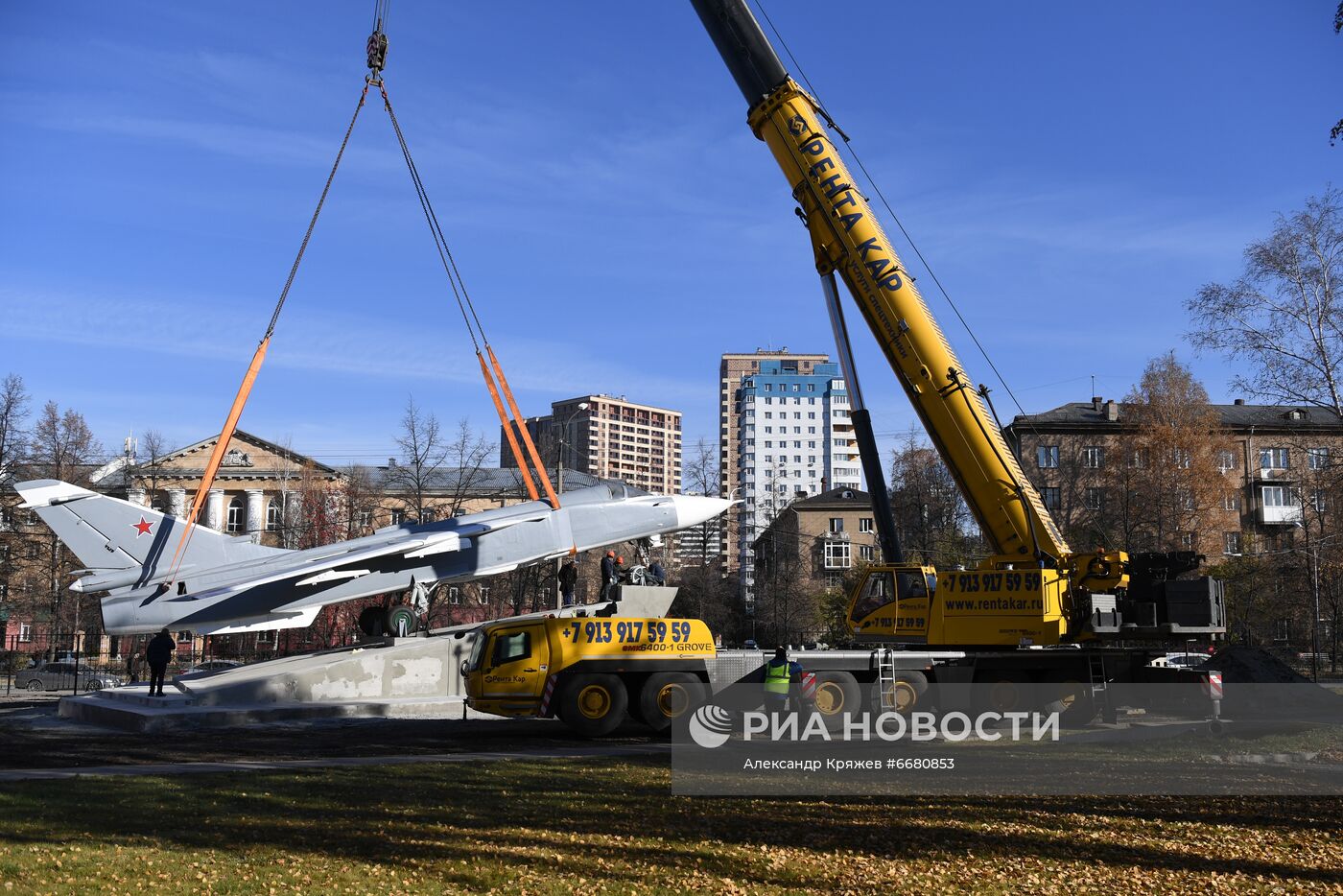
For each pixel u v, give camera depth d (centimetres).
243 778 1491
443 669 2881
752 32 2164
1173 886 938
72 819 1180
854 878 954
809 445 15925
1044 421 6825
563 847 1057
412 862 994
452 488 7950
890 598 2275
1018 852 1049
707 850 1045
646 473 18625
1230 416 7069
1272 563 5247
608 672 2106
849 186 2127
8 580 5938
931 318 2108
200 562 2888
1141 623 2119
